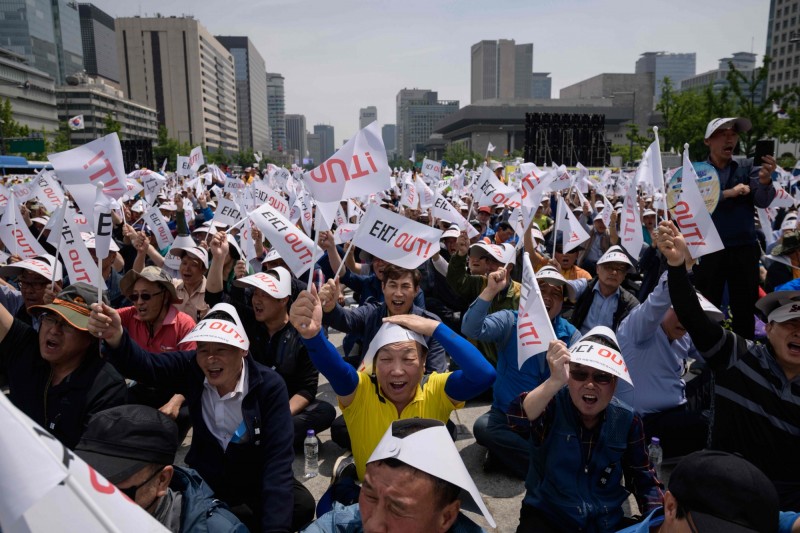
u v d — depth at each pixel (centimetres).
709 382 436
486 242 599
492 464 449
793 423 299
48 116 10250
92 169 386
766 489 181
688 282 319
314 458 448
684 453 437
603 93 13888
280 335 463
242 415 315
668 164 3459
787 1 11050
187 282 573
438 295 740
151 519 133
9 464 105
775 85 11462
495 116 12081
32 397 333
